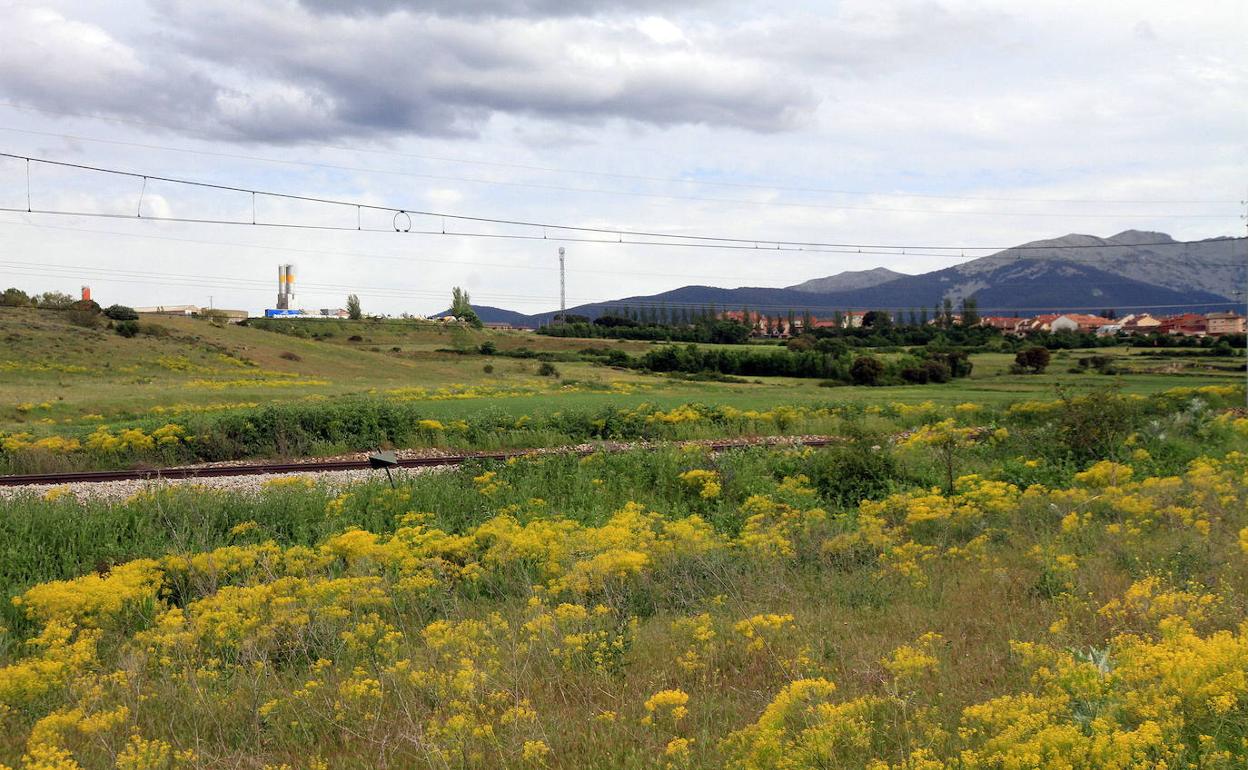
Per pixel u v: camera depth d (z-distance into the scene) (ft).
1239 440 62.54
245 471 63.46
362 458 74.90
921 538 38.17
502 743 19.26
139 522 41.09
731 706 20.63
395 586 30.71
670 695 19.42
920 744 17.42
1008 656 22.39
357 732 20.36
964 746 17.13
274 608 27.86
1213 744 15.25
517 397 160.25
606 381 239.09
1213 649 17.74
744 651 24.29
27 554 36.58
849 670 22.22
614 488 52.24
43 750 18.16
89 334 250.78
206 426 79.41
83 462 72.54
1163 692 16.96
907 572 30.30
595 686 22.52
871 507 43.09
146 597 30.99
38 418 123.03
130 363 226.17
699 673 23.16
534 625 25.12
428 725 20.45
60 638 25.81
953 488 49.85
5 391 157.79
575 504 48.88
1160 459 55.93
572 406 122.62
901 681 20.81
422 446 80.74
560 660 24.12
